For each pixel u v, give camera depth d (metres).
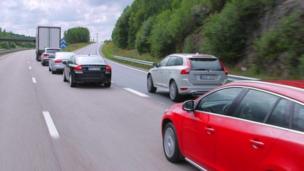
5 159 7.13
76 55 20.94
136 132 9.44
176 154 6.80
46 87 19.72
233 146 5.04
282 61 20.53
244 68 24.88
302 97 4.38
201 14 37.84
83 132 9.41
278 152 4.28
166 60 16.36
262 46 21.91
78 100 15.05
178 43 40.97
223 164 5.29
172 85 15.21
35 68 36.06
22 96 16.06
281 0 24.22
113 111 12.52
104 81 19.70
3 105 13.59
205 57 15.08
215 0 35.25
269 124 4.60
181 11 39.97
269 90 4.84
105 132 9.42
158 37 43.69
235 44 26.52
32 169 6.55
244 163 4.82
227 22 26.62
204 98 6.07
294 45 19.44
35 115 11.67
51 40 51.25
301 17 20.08
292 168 4.06
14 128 9.80
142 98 15.77
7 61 50.84
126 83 21.94
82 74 19.38
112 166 6.74
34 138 8.75
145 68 35.16
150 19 58.47
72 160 7.08
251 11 25.98
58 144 8.23
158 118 11.32
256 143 4.62
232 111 5.31
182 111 6.64
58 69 28.86
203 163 5.83
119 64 42.50
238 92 5.38
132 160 7.11
